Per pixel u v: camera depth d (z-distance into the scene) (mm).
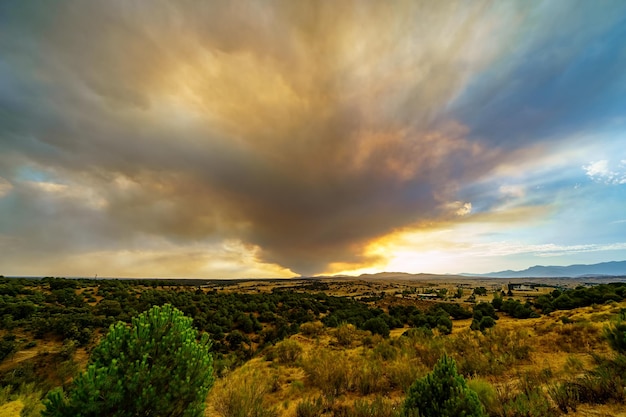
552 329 17031
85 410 3988
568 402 6055
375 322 38281
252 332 49094
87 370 4367
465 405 5699
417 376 10227
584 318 22406
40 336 33344
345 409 8312
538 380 8250
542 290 151375
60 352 28578
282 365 17906
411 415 5879
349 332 26562
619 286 48375
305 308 65875
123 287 72625
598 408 5688
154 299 54312
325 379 11164
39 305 45531
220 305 59406
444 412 5676
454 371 6371
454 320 58625
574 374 8438
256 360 21453
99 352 4695
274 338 43906
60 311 43094
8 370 24844
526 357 12070
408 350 14969
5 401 9289
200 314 50875
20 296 49625
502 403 6719
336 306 73312
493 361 11273
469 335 17797
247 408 8359
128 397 4332
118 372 4516
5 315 36688
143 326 4988
